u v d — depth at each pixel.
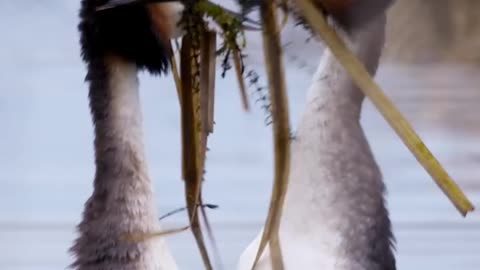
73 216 2.43
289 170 1.43
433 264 2.19
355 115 1.47
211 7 1.44
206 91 1.46
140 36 1.51
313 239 1.45
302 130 1.47
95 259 1.48
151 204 1.50
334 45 1.42
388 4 1.43
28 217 2.41
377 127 1.54
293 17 1.43
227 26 1.44
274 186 1.43
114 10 1.50
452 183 1.39
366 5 1.44
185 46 1.48
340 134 1.46
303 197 1.46
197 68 1.48
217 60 1.58
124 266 1.48
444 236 2.35
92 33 1.52
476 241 2.32
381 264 1.46
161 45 1.51
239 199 2.47
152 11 1.50
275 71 1.42
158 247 1.49
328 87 1.46
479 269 2.21
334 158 1.46
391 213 2.47
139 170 1.50
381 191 1.47
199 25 1.46
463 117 2.54
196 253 2.10
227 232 2.25
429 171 1.40
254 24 1.44
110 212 1.49
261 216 2.36
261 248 1.44
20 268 2.17
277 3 1.43
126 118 1.51
